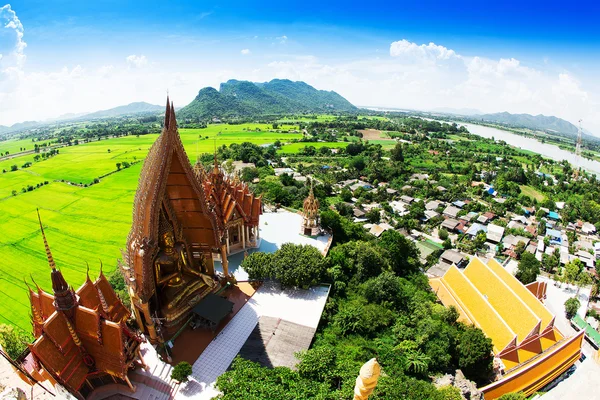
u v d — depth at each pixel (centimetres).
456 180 17275
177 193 4197
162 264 4109
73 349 3048
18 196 12488
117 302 3612
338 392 3200
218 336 4244
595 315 7725
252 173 14262
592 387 4628
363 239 7794
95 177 15025
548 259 9812
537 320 5012
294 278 5072
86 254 8244
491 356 4672
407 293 5703
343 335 4662
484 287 6012
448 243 10812
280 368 3500
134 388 3306
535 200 15212
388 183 16738
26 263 7781
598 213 13925
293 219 8100
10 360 2783
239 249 6431
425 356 4247
